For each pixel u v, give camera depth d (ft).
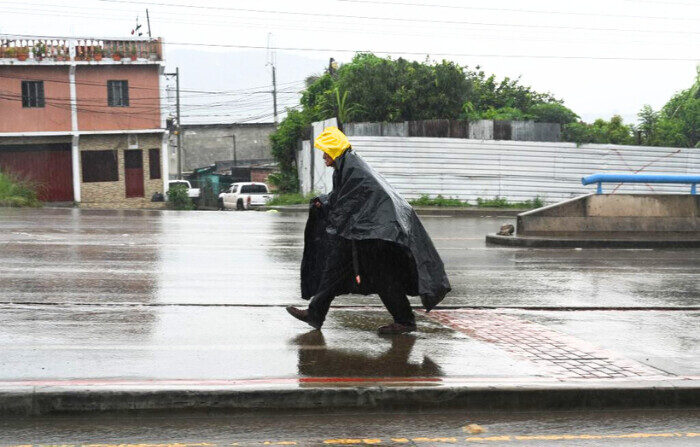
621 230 57.21
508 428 17.20
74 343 21.84
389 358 21.18
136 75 139.74
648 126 124.47
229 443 15.61
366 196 22.09
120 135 140.67
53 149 138.31
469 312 28.71
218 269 38.81
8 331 23.20
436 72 119.14
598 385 18.98
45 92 135.23
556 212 56.75
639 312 29.60
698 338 25.03
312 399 17.87
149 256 43.16
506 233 57.16
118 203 141.08
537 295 33.50
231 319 25.80
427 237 22.91
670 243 55.67
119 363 19.75
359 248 22.99
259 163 228.43
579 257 48.55
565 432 17.01
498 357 21.67
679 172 113.09
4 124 133.69
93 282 33.47
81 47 136.87
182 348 21.59
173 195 143.95
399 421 17.48
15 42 133.59
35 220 68.44
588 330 25.89
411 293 24.07
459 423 17.48
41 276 34.78
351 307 28.91
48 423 16.60
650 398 19.02
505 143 110.01
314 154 117.08
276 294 31.78
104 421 16.85
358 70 122.11
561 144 110.73
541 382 19.08
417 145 108.68
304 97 142.61
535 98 148.97
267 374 19.12
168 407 17.31
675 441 16.53
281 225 68.74
